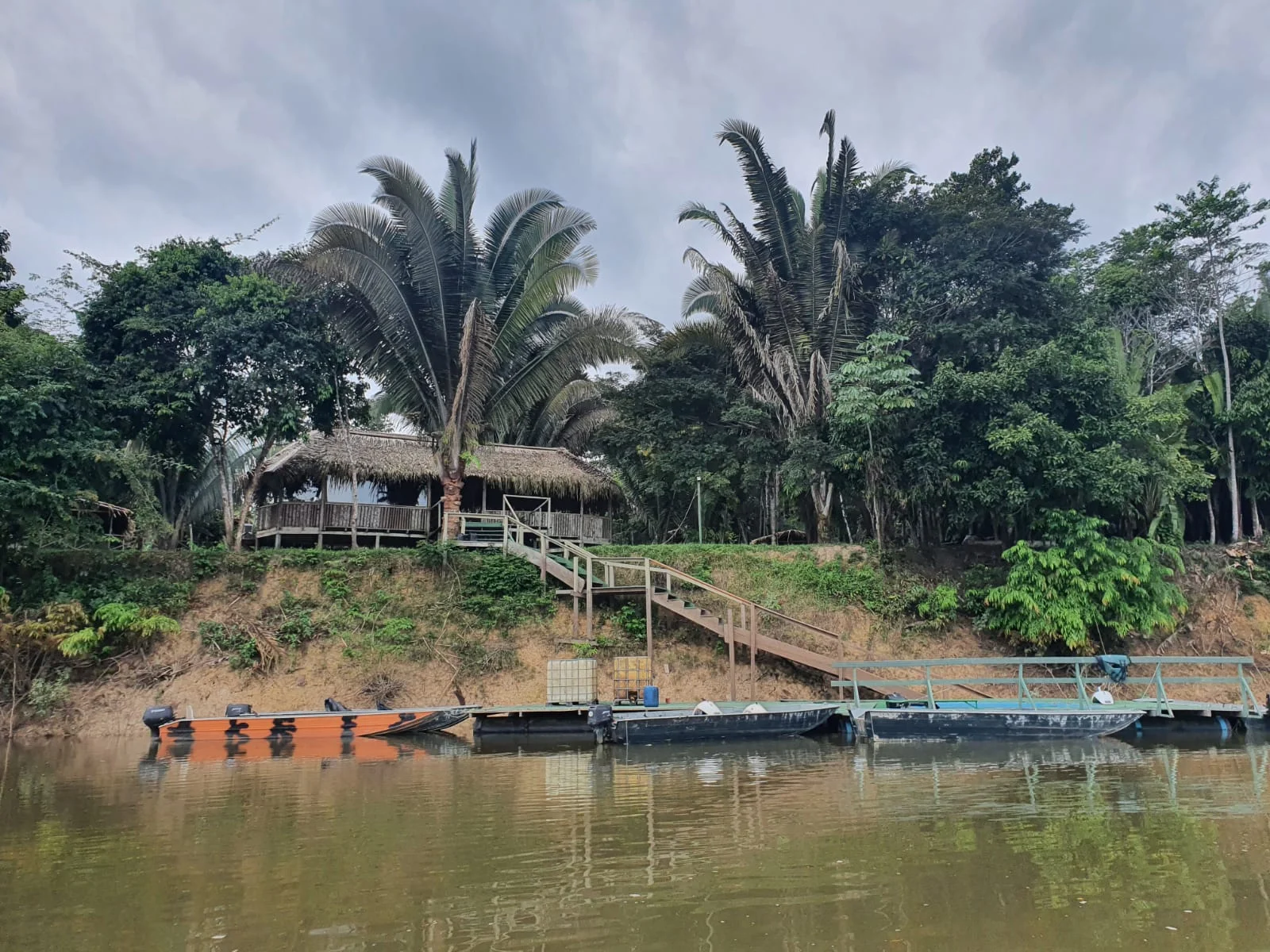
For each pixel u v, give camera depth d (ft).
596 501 92.02
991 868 23.52
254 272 73.51
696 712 51.57
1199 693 66.44
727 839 26.89
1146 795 33.42
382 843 26.71
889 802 32.24
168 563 66.18
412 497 84.99
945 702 55.83
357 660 63.00
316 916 20.24
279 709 59.47
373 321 75.00
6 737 53.88
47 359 62.39
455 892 21.84
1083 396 64.90
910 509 73.97
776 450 78.95
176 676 59.88
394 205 73.97
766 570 73.51
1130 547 64.44
